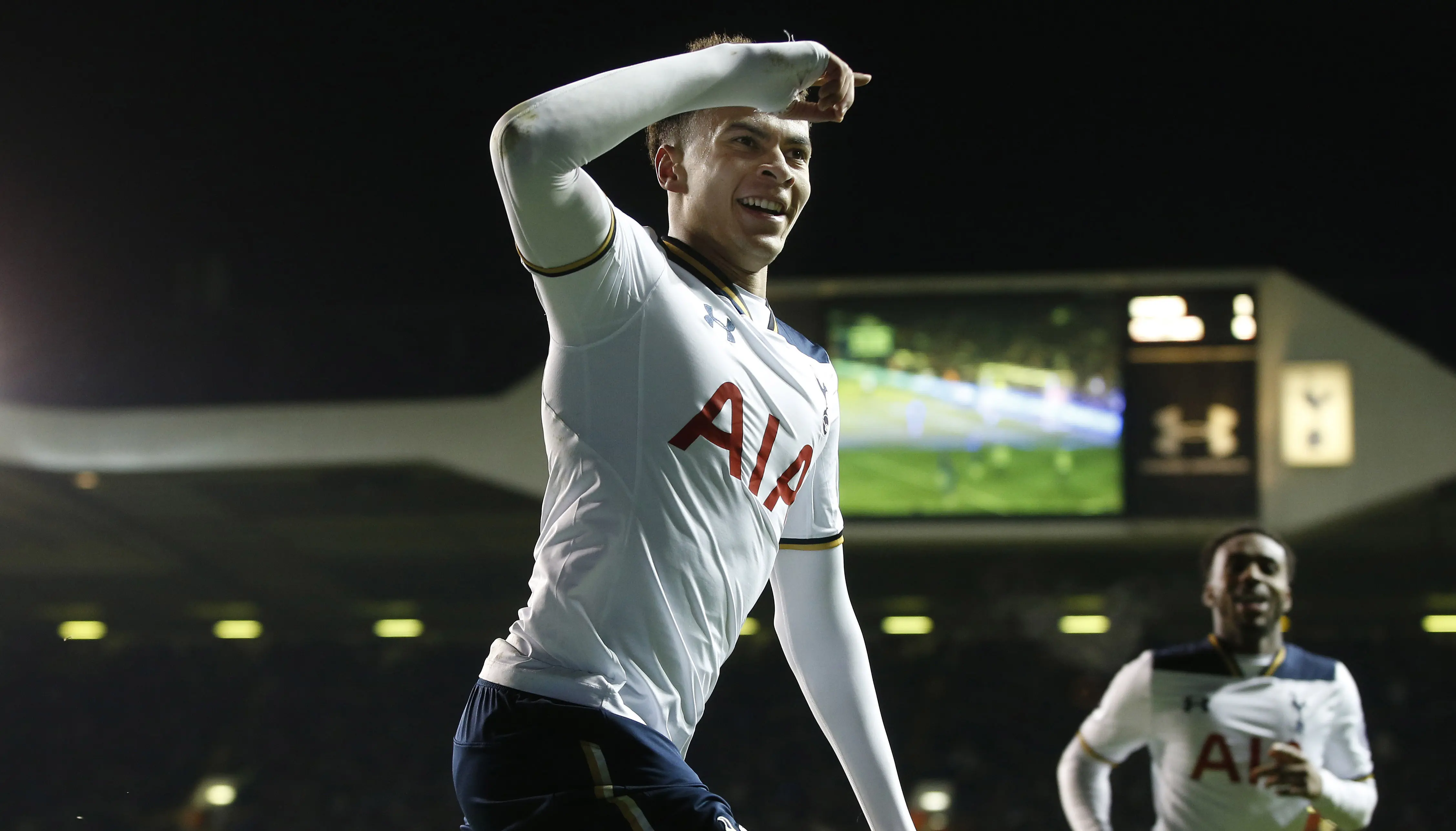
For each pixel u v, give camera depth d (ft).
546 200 4.88
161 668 60.80
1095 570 48.08
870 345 43.45
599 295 5.18
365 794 55.01
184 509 48.60
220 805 54.44
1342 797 11.10
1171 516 41.83
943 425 43.11
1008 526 42.78
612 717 5.14
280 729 58.59
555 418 5.43
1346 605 52.65
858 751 6.37
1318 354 41.24
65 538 51.44
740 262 5.86
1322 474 41.04
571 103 4.90
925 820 50.75
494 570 54.03
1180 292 42.06
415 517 48.32
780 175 5.75
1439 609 52.44
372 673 60.49
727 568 5.45
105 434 45.11
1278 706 11.72
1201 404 41.86
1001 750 53.06
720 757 53.31
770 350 5.67
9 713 59.72
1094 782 12.46
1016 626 54.60
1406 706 53.36
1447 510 41.55
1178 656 12.07
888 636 56.03
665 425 5.26
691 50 6.77
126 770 57.00
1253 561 11.84
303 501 47.34
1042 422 42.65
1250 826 11.64
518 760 5.19
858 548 44.88
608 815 5.07
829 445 6.23
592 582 5.23
